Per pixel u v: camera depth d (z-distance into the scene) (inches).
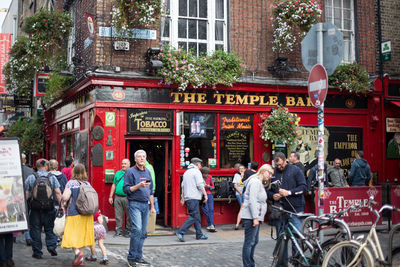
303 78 505.4
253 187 255.8
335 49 243.6
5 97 837.2
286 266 246.4
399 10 569.6
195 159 387.2
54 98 562.3
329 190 369.7
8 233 264.7
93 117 434.6
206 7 482.6
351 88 502.9
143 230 289.4
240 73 468.4
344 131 523.8
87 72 425.7
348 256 214.2
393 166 542.6
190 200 375.2
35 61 544.7
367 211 379.6
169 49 444.5
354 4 546.3
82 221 274.8
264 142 484.7
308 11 469.4
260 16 495.8
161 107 446.3
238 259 306.5
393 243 226.2
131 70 441.4
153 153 504.1
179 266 286.5
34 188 301.6
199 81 440.8
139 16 426.3
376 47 553.0
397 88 550.0
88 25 429.7
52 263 288.8
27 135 749.3
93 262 295.3
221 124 471.5
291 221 264.4
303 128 501.0
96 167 428.8
